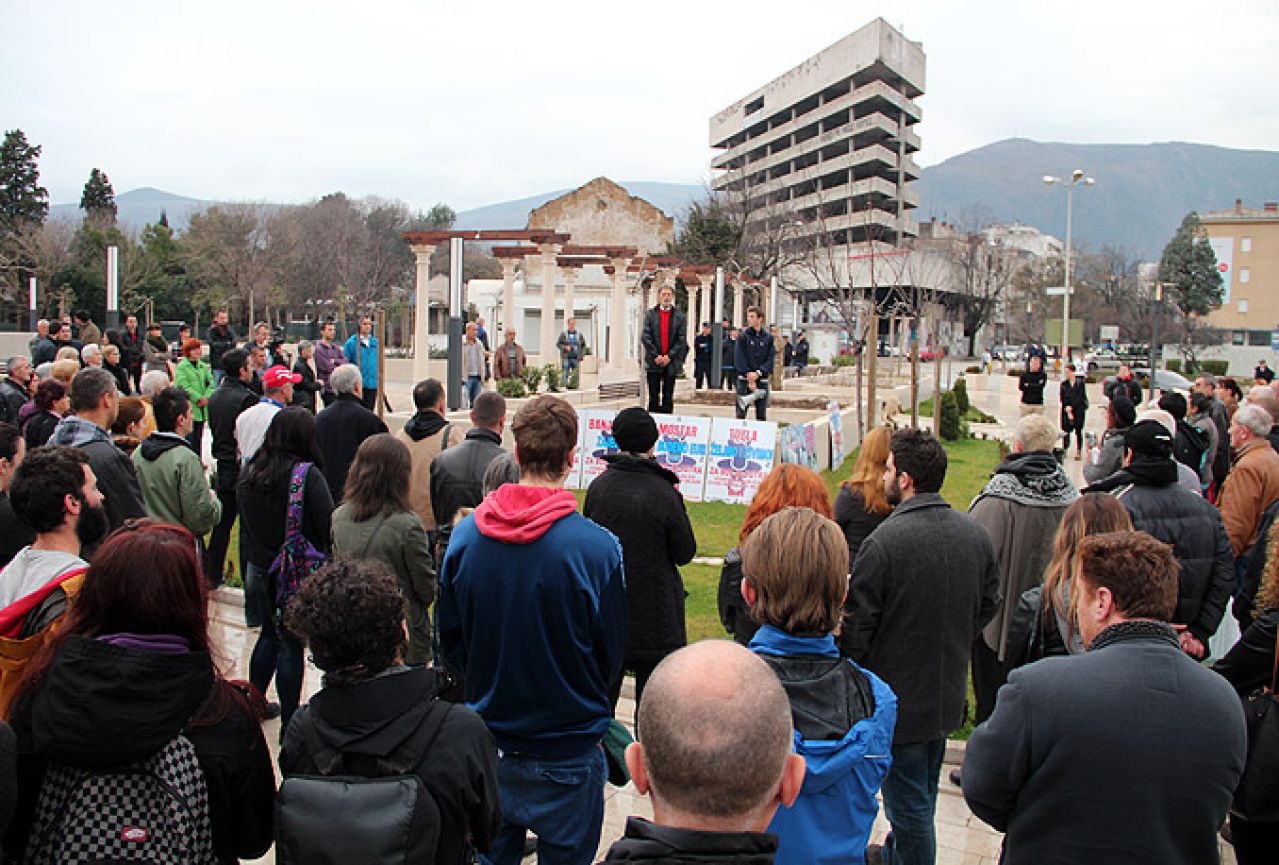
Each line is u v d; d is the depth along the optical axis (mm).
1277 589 3414
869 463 5172
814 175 82625
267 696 6121
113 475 5094
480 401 5680
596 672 3482
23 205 56844
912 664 3771
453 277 16219
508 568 3355
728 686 1767
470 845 2590
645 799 5051
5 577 3195
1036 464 5227
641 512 4496
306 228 72312
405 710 2453
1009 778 2586
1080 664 2576
